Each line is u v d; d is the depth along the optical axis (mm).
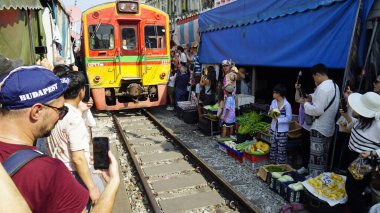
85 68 9555
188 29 11984
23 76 1347
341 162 4719
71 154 2574
